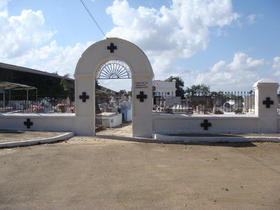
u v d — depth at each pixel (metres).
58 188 4.82
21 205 4.07
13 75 34.69
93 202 4.18
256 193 4.58
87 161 6.86
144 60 10.73
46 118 11.60
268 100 10.91
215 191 4.68
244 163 6.73
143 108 10.80
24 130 11.65
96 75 11.46
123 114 21.11
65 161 6.84
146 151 8.23
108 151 8.16
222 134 10.72
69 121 11.41
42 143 9.37
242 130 11.07
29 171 5.91
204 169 6.16
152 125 11.15
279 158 7.28
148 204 4.11
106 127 15.85
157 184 5.06
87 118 11.17
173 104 23.20
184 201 4.22
